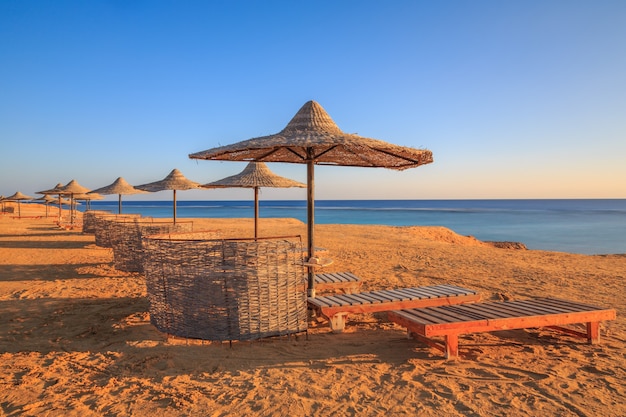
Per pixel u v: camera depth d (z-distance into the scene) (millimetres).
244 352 5109
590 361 4836
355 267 11750
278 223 32938
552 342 5570
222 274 5238
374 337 5754
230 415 3568
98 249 15594
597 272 11523
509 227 49031
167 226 11266
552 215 81688
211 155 6410
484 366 4684
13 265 11883
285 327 5559
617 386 4113
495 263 12922
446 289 6789
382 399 3850
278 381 4270
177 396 3932
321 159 7781
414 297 6191
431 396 3896
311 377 4367
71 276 10367
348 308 5855
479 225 52344
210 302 5309
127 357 4977
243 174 10344
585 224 54344
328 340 5598
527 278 10375
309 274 6621
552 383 4191
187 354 5039
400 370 4555
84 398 3918
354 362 4801
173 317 5574
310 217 6605
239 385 4180
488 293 8617
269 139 5648
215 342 5480
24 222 31328
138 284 9391
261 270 5348
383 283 9492
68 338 5723
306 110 6352
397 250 15867
